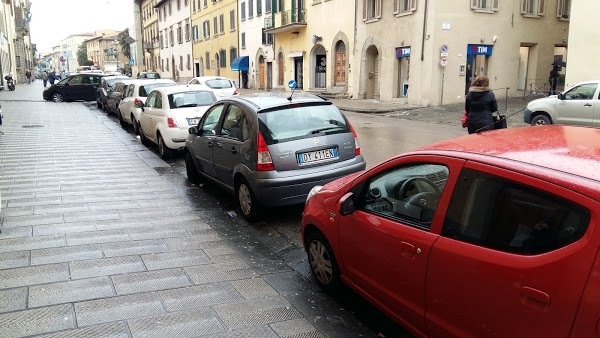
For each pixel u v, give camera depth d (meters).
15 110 22.67
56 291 4.09
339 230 3.86
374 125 17.25
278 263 4.91
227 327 3.58
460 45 22.92
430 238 2.96
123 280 4.35
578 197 2.25
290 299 4.09
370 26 26.61
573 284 2.16
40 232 5.61
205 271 4.62
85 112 22.25
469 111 8.19
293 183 5.84
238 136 6.38
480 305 2.61
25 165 9.58
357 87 28.33
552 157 2.63
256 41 41.09
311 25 32.59
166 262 4.81
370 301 3.59
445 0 22.22
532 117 14.31
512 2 23.78
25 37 81.44
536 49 25.28
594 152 2.64
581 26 18.23
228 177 6.73
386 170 3.55
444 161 3.04
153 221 6.20
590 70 18.16
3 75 47.56
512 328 2.44
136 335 3.42
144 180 8.52
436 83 22.84
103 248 5.15
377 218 3.47
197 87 11.20
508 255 2.49
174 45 65.38
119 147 12.09
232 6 45.16
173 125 10.25
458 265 2.73
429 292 2.96
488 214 2.68
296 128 6.10
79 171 9.13
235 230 5.95
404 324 3.24
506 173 2.62
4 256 4.86
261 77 41.50
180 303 3.94
